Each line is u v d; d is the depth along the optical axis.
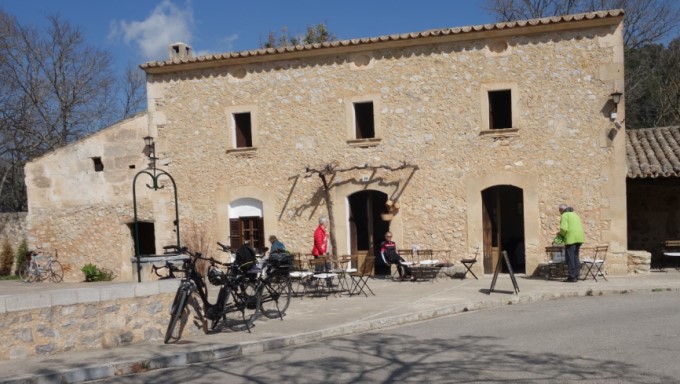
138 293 7.89
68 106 27.28
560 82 13.26
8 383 6.06
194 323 8.29
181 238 15.91
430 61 14.09
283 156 15.13
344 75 14.68
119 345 7.69
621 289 11.20
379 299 11.16
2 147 25.27
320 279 12.91
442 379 5.88
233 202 15.63
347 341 8.08
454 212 13.93
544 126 13.38
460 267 13.79
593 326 8.19
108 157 16.61
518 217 15.63
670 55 26.00
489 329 8.41
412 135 14.22
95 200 16.75
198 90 15.80
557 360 6.42
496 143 13.67
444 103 14.00
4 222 19.80
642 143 15.17
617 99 12.74
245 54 15.06
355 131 14.75
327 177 14.80
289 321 9.27
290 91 15.09
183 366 7.06
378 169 14.43
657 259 15.27
